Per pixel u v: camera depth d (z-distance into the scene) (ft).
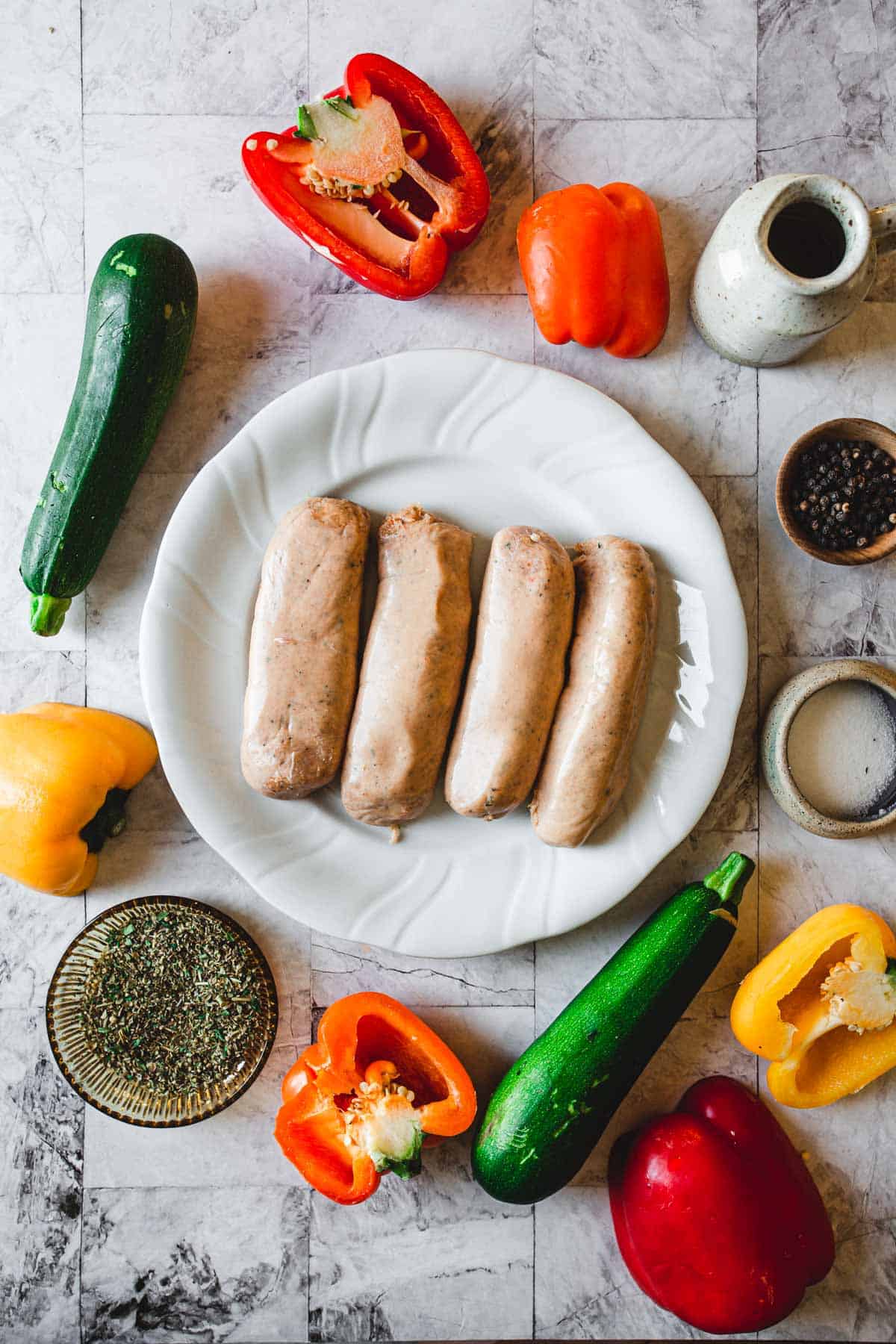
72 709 2.15
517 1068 2.10
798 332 1.99
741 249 1.97
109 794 2.18
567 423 2.10
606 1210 2.22
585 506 2.13
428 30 2.17
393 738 1.99
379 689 2.01
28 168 2.18
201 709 2.11
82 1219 2.22
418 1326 2.22
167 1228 2.22
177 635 2.10
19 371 2.19
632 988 2.05
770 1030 2.10
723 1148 2.11
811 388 2.18
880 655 2.20
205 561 2.10
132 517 2.19
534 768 2.01
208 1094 2.18
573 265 2.03
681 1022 2.21
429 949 2.12
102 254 2.18
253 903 2.21
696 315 2.14
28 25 2.17
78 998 2.17
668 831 2.11
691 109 2.18
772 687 2.20
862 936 2.09
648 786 2.12
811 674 2.09
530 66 2.17
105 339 2.01
